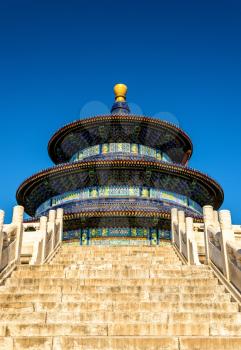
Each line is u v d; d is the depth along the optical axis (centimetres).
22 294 1261
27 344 949
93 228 3341
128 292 1305
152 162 3672
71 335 1018
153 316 1116
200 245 1998
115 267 1641
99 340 957
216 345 952
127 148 4422
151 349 946
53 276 1521
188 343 953
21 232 1739
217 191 4072
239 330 1049
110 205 3434
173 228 2398
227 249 1435
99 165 3662
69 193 3916
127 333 1037
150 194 3781
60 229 2462
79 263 1838
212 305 1199
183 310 1185
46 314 1122
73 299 1252
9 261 1588
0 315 1123
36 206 4278
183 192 3975
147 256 2036
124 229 3322
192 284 1417
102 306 1184
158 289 1331
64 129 4481
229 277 1393
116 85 5250
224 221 1496
